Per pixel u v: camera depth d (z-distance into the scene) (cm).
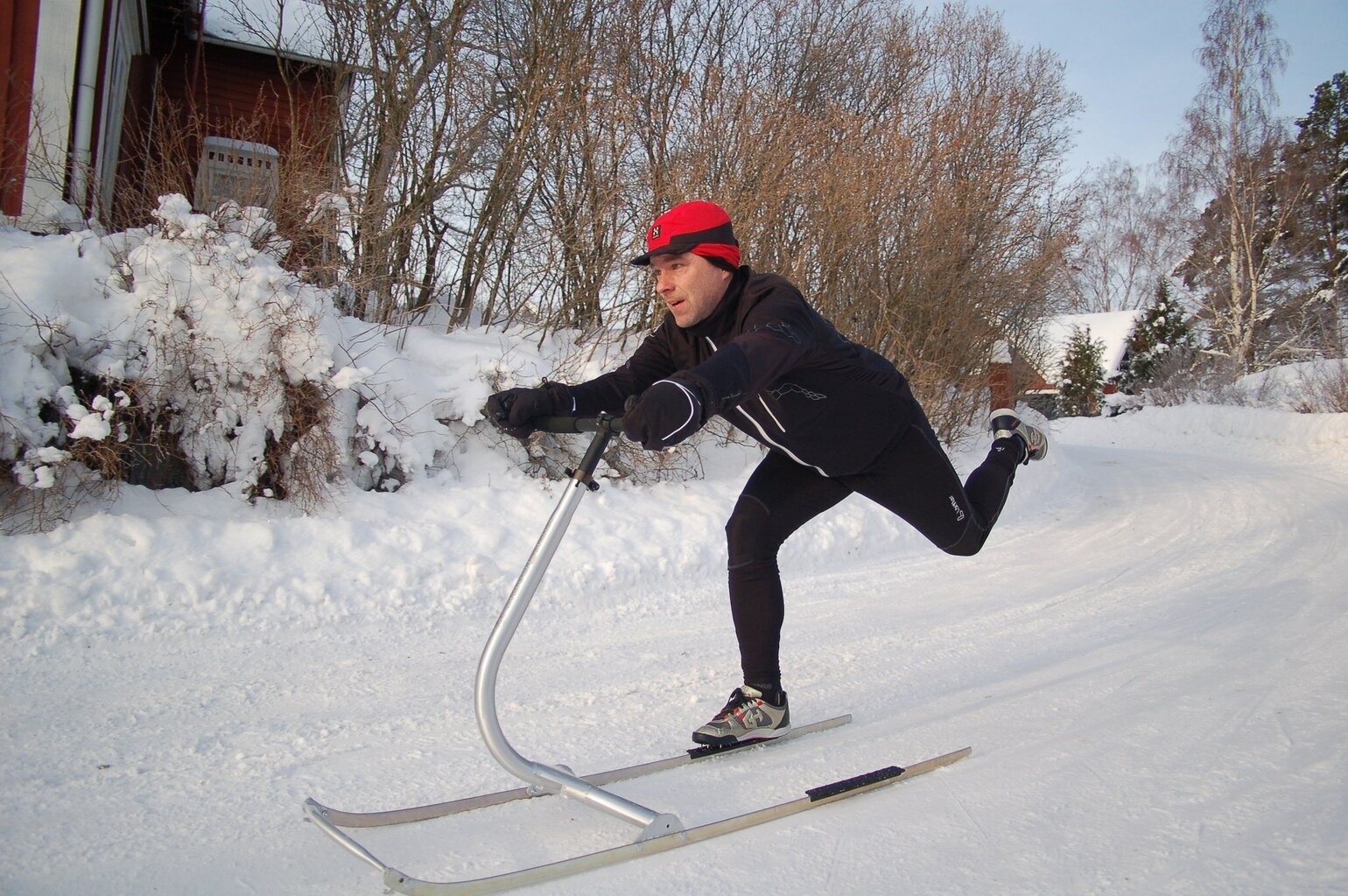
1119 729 290
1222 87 2586
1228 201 2648
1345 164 2816
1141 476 1177
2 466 436
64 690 304
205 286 496
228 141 675
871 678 353
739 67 977
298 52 795
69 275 483
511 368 624
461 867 191
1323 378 1900
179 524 436
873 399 249
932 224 938
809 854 202
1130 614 466
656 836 199
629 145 770
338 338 549
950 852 205
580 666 367
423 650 378
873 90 1277
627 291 734
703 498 638
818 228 838
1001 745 277
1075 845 209
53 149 645
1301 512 834
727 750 264
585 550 516
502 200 741
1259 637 410
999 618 460
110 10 761
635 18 815
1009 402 1201
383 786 241
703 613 468
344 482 524
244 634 378
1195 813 227
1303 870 197
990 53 1449
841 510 651
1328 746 273
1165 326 3203
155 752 257
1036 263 1113
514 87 759
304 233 604
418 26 720
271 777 244
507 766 197
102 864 192
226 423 499
